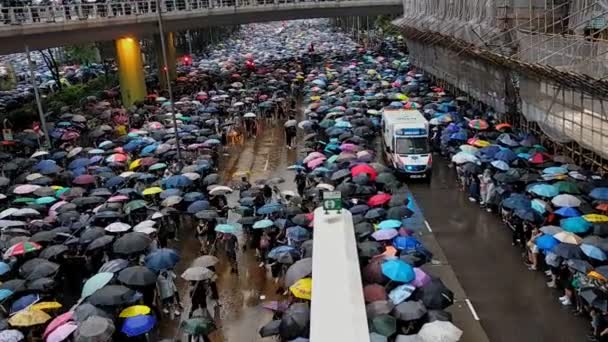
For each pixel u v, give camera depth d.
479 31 37.91
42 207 25.27
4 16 44.09
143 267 18.38
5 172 31.52
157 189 26.47
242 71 70.62
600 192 22.34
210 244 23.88
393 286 16.81
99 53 89.00
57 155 33.38
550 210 22.19
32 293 18.19
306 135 40.47
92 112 47.41
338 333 12.83
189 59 85.19
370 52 85.75
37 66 90.81
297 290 16.33
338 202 19.02
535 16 34.31
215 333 18.70
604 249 18.30
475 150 30.50
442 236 25.09
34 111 45.69
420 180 32.16
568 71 22.95
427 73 58.44
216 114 45.00
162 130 37.84
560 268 19.78
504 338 17.73
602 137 22.72
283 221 22.14
